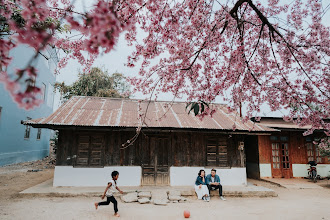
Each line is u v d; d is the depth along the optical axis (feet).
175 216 19.16
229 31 16.31
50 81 63.36
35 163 51.21
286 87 15.52
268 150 39.99
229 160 30.96
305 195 28.35
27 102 3.23
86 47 4.29
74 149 28.25
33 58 3.43
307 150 41.16
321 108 14.87
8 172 38.83
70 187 26.99
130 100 38.70
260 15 12.25
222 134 31.48
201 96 15.72
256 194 27.25
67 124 25.76
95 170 28.09
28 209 19.66
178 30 13.65
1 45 4.13
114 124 27.27
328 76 14.69
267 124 40.75
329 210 21.49
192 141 30.86
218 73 15.88
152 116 31.71
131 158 29.17
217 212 20.54
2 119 42.11
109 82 74.49
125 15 9.71
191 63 13.65
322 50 14.32
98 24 3.98
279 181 35.91
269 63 16.51
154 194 25.26
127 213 19.53
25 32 3.54
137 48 13.39
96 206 18.58
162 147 30.19
